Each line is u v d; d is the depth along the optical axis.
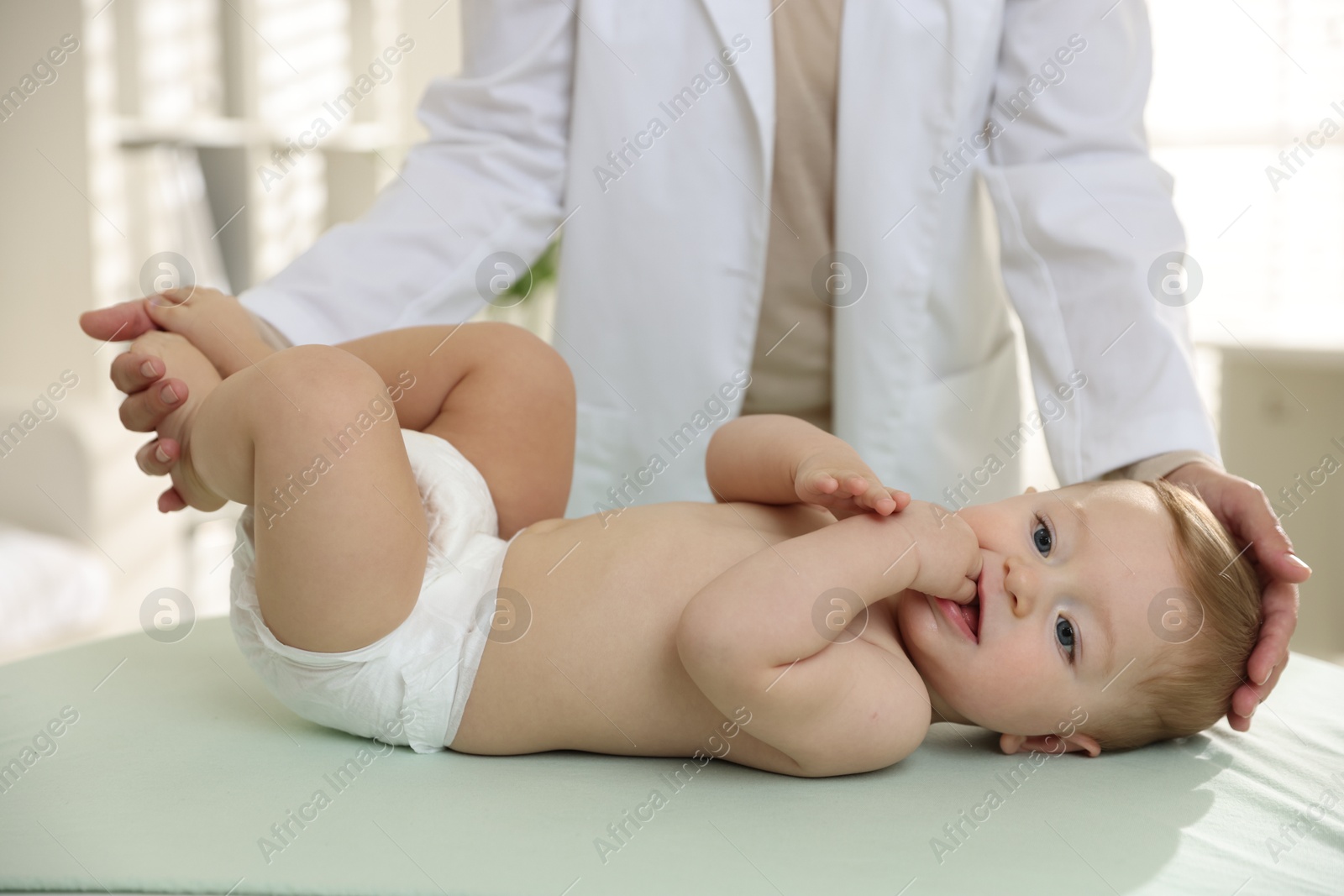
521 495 1.20
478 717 1.03
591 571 1.07
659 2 1.46
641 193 1.48
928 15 1.41
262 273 3.48
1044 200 1.35
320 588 0.96
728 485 1.21
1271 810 0.94
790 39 1.45
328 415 0.97
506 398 1.20
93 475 2.95
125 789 0.90
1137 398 1.24
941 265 1.49
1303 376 2.88
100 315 1.16
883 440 1.51
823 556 0.99
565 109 1.54
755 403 1.59
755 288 1.49
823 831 0.87
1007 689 1.07
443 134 1.54
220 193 3.46
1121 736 1.12
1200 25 3.09
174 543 3.13
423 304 1.39
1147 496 1.14
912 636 1.10
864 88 1.43
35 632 2.75
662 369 1.52
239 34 3.47
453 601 1.05
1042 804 0.95
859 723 0.99
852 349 1.48
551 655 1.03
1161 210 1.34
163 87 3.30
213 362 1.16
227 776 0.94
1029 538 1.12
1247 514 1.13
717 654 0.94
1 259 3.26
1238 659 1.09
